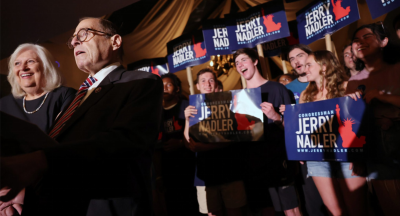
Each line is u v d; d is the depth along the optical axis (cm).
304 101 225
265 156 224
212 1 529
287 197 215
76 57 110
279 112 229
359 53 205
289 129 206
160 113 92
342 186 196
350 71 221
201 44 290
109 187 80
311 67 218
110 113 88
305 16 240
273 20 245
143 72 100
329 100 190
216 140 230
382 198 182
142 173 90
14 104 166
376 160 182
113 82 99
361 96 181
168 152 295
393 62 189
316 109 196
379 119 183
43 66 166
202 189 254
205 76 278
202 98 240
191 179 301
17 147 71
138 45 541
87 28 111
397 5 188
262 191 226
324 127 191
